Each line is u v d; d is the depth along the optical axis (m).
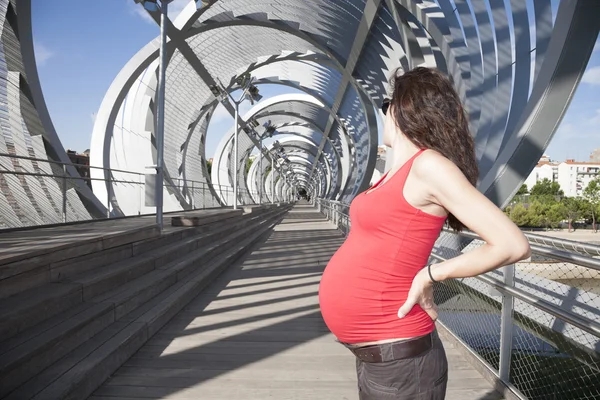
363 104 16.59
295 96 29.28
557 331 2.84
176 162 22.33
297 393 2.76
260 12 15.81
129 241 5.20
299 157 68.44
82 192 11.11
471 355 3.18
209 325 4.24
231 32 18.69
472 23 7.29
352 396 2.72
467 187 0.82
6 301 2.99
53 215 9.58
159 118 6.79
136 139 18.05
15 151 9.63
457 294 3.83
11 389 2.27
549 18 5.18
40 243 4.16
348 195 24.09
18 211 8.37
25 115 10.14
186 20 14.71
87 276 3.94
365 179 16.88
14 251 3.38
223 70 21.84
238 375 3.04
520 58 5.98
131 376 2.98
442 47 7.49
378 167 22.91
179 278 5.55
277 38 19.30
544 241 2.32
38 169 10.09
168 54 16.05
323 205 30.12
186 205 19.66
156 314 3.97
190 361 3.29
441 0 7.57
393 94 1.03
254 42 20.09
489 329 3.20
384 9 9.94
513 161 4.55
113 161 18.16
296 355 3.45
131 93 18.27
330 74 20.77
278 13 15.62
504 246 0.77
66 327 2.91
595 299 2.53
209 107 24.47
